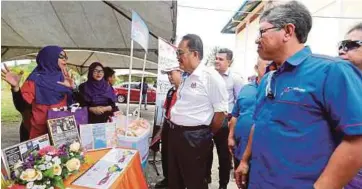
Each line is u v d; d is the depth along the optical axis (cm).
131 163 183
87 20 387
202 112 212
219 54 334
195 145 211
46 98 199
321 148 100
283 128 106
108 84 364
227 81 334
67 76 224
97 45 515
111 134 216
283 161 105
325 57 103
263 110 119
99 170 164
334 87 94
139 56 556
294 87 104
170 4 302
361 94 93
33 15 361
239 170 169
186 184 217
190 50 212
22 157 141
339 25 578
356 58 139
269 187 111
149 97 1415
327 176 93
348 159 90
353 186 134
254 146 122
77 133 184
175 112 220
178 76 305
